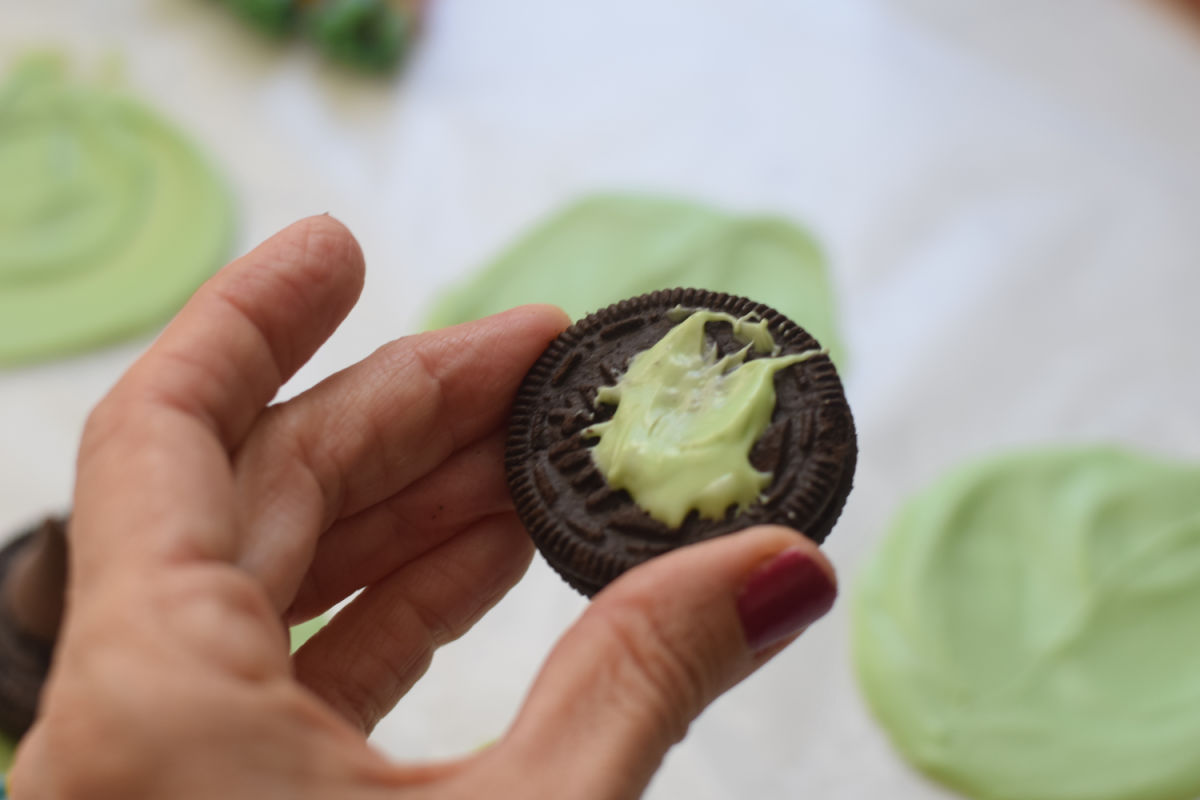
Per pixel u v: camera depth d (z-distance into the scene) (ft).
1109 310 1.09
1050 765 0.91
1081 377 1.06
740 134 1.20
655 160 1.18
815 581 0.68
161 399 0.68
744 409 0.73
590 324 0.78
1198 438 1.04
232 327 0.70
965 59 1.26
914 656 0.94
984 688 0.93
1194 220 1.14
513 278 1.09
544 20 1.29
